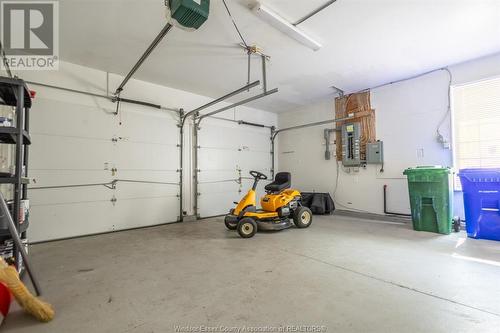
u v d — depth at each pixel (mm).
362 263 2502
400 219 4660
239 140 6203
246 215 3822
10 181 2008
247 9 2645
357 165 5383
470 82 3936
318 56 3748
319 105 6109
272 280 2117
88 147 3975
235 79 4621
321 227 4266
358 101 5352
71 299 1831
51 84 3688
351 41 3338
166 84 4828
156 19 2826
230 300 1787
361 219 4988
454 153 4105
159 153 4789
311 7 2650
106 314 1629
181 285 2045
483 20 2879
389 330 1417
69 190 3766
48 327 1499
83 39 3213
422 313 1584
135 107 4523
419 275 2184
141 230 4230
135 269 2414
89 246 3254
